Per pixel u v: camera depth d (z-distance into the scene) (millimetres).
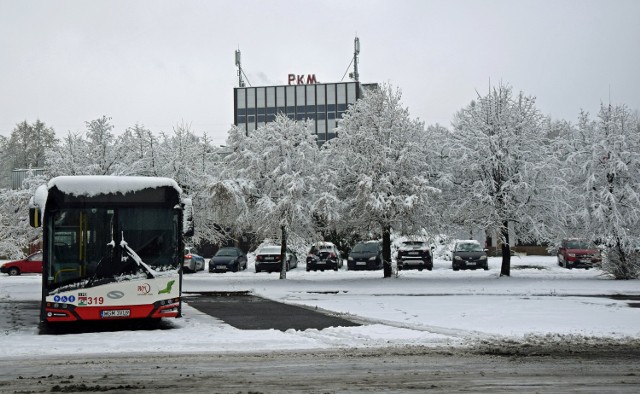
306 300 22719
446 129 32844
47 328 15469
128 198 14336
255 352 11352
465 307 19312
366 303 21078
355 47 88812
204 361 10359
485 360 10391
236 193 29531
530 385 8297
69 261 13836
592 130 31469
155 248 14375
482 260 35656
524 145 30438
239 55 89500
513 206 29344
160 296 14219
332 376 8961
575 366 9820
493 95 31266
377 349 11641
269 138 31641
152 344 12297
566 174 30891
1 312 19516
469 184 30359
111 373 9258
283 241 31781
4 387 8242
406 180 29172
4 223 32469
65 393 7875
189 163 32438
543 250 54125
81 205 14039
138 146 32250
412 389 8023
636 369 9555
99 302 13812
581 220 30422
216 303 22062
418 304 20500
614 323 15133
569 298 22469
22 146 82500
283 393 7793
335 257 38375
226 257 40250
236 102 87500
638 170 30062
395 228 29844
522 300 21703
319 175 30781
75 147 31766
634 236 29812
